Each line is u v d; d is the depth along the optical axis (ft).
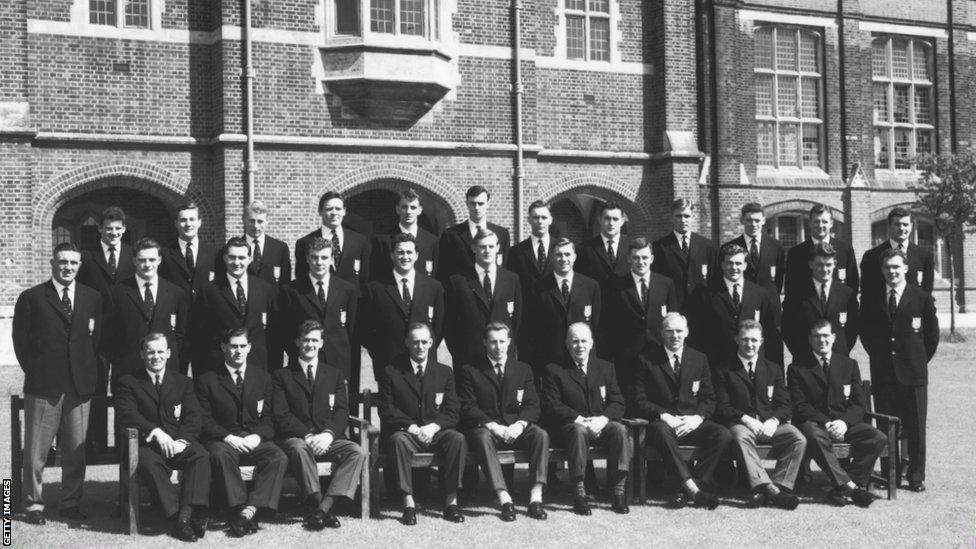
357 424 25.54
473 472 26.68
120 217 28.25
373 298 27.84
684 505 25.85
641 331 28.40
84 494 27.20
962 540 22.53
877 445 26.13
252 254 29.58
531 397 26.32
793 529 23.44
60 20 52.75
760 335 26.61
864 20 79.51
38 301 24.36
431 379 25.81
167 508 22.82
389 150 57.62
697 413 26.68
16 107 50.85
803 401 27.09
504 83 60.34
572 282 28.25
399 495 26.45
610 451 25.52
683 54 65.72
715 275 28.86
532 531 23.34
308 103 55.67
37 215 52.42
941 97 82.74
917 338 27.71
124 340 25.99
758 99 76.07
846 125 78.38
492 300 28.37
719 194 72.38
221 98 54.19
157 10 54.49
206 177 55.52
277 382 25.14
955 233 72.13
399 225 30.91
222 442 23.88
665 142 65.16
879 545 22.15
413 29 57.26
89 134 53.16
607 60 65.16
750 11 74.69
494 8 60.08
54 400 24.34
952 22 82.79
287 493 26.96
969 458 31.30
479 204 29.81
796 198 76.13
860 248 78.38
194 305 27.09
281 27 55.06
